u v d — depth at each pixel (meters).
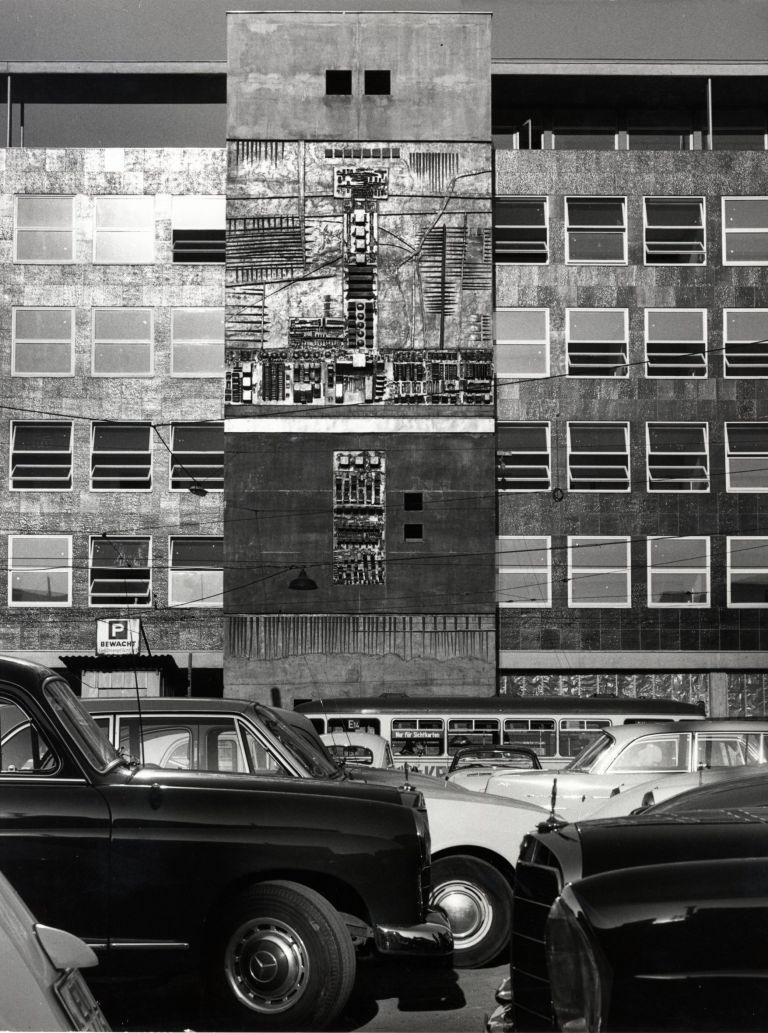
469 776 16.45
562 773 14.46
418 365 37.97
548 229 39.22
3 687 7.63
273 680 37.16
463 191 38.53
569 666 37.72
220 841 7.53
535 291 39.03
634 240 39.22
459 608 37.41
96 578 38.09
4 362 38.69
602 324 39.06
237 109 38.69
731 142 42.16
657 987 3.40
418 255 38.31
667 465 38.47
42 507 38.22
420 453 37.81
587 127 42.12
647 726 14.59
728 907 3.47
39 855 7.41
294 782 7.95
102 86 42.16
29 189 39.22
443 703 26.84
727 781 8.67
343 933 7.46
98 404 38.62
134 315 38.97
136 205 39.31
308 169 38.59
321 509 37.66
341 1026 7.99
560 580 38.03
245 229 38.44
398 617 37.38
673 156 39.47
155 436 38.56
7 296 38.88
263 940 7.41
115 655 36.38
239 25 38.97
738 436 38.66
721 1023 3.36
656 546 38.19
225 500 37.66
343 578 37.47
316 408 37.91
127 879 7.43
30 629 37.84
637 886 3.61
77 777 7.55
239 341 38.09
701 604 38.00
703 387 38.72
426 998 8.90
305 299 38.19
